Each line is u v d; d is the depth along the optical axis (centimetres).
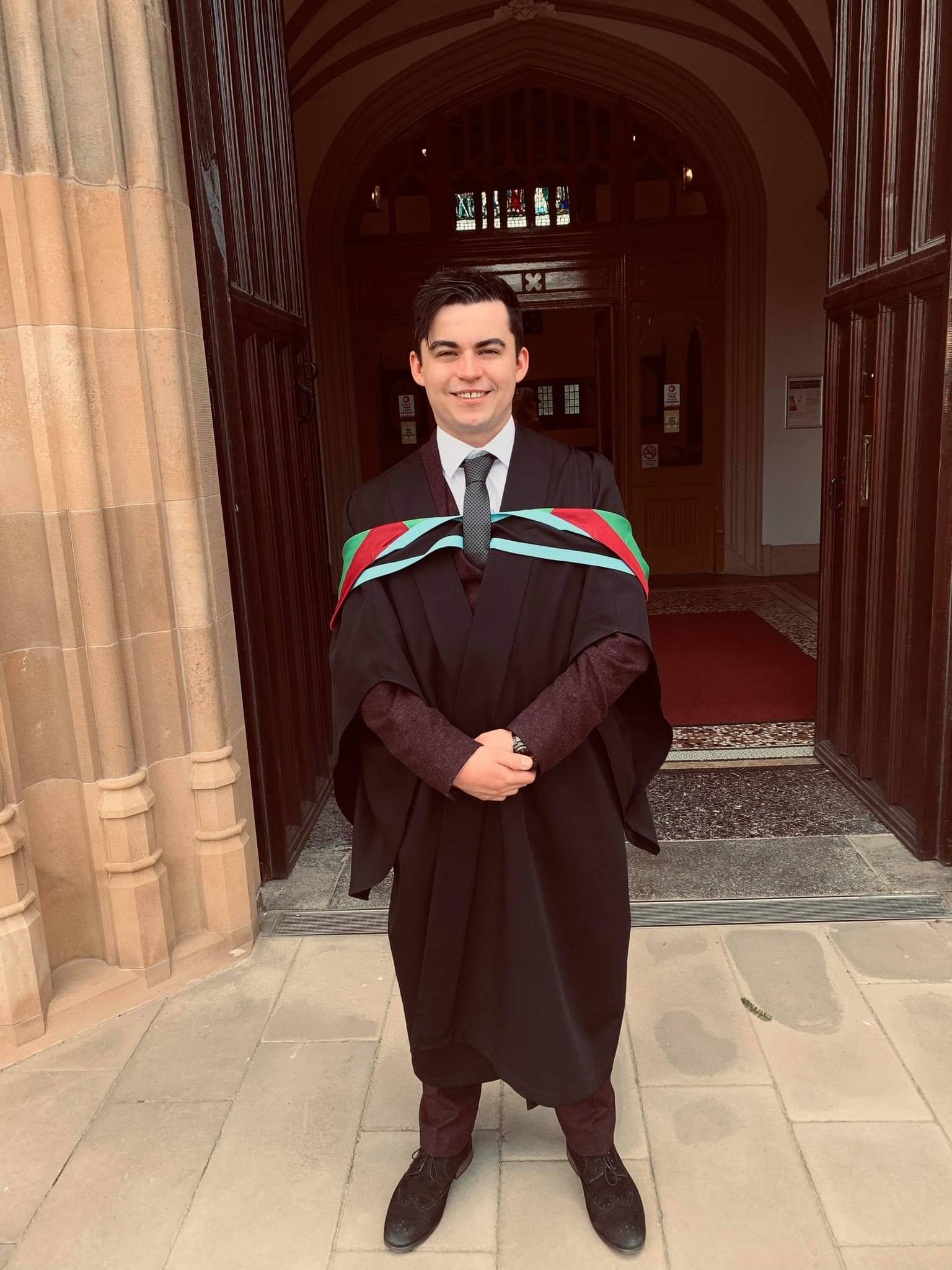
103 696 230
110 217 217
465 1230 171
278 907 291
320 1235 172
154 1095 210
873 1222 170
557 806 153
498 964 155
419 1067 166
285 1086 211
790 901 283
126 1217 177
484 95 748
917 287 287
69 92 210
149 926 242
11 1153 194
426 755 141
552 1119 200
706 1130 193
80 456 217
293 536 341
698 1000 236
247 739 294
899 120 300
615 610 145
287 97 356
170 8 237
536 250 771
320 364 784
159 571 238
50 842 237
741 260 765
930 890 286
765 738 425
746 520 813
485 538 146
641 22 689
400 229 806
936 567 282
